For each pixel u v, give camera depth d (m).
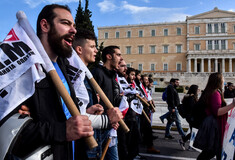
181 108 4.61
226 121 2.74
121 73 3.32
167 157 4.22
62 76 1.21
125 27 51.22
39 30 1.09
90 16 12.35
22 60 0.84
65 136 0.82
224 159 2.43
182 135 5.14
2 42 0.87
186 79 42.41
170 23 48.81
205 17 47.22
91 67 10.77
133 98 3.20
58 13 1.07
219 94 2.75
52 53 1.13
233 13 46.22
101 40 52.50
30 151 0.78
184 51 48.00
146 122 4.43
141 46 50.12
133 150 3.12
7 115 0.76
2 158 0.70
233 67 47.66
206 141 2.71
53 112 0.93
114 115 1.48
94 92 1.85
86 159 1.19
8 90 0.79
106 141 2.04
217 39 46.44
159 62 49.00
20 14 0.95
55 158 0.91
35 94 0.90
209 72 41.84
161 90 36.31
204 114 2.81
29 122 0.79
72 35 1.11
